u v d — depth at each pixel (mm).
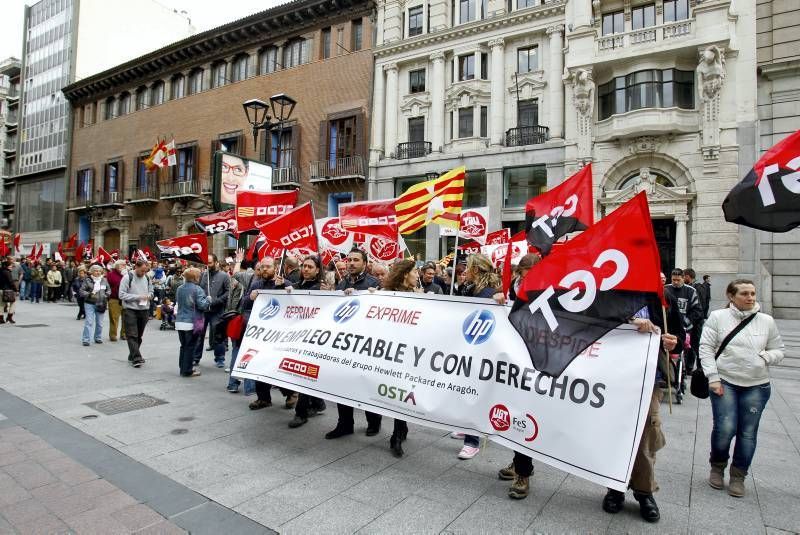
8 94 50094
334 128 25578
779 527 3205
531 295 3607
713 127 16797
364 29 24984
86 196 38031
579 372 3322
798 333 13094
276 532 3072
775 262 16141
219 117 29969
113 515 3238
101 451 4344
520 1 21453
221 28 29266
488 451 4578
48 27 43438
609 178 18641
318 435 4918
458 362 3895
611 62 18078
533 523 3217
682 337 5871
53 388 6508
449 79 22875
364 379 4270
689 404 6461
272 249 6566
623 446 3057
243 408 5773
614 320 3244
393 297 4543
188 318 7301
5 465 4012
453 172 5820
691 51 17094
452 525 3176
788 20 16250
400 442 4426
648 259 3170
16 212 45531
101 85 37000
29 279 23547
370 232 8133
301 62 27188
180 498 3500
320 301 5008
